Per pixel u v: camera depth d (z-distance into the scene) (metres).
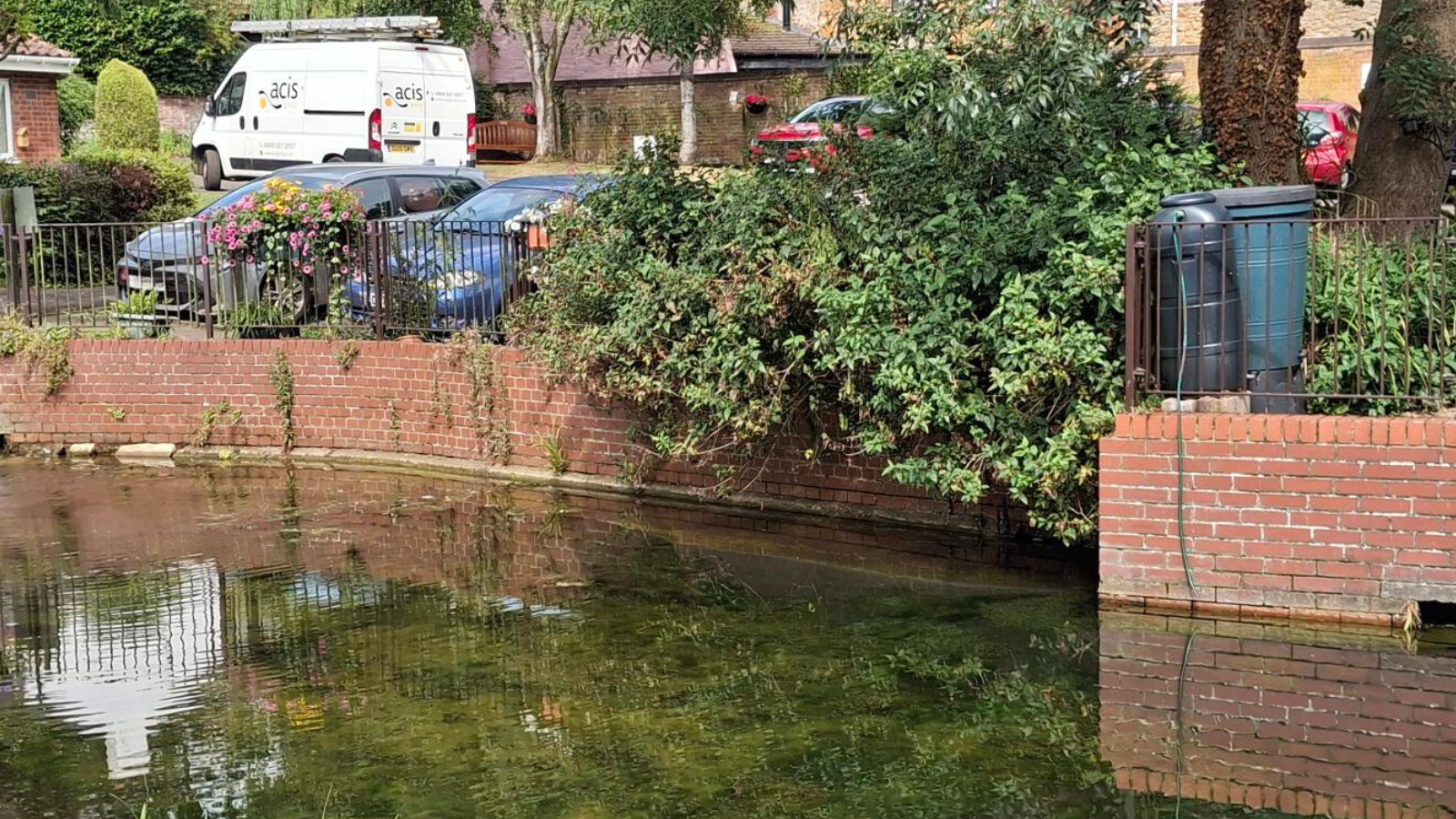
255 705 6.62
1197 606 7.52
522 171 29.42
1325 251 8.30
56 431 12.94
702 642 7.38
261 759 6.00
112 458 12.59
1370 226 9.21
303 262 12.41
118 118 29.02
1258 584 7.38
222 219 12.54
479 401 11.54
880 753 5.95
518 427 11.38
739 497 10.24
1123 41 9.50
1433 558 7.05
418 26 22.86
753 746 6.04
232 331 12.72
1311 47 29.64
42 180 20.20
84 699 6.73
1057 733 6.11
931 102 8.73
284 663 7.18
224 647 7.44
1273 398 7.73
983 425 8.52
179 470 12.01
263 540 9.61
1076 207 8.35
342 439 12.28
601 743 6.10
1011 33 8.71
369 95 22.33
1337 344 7.58
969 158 9.11
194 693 6.80
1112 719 6.24
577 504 10.48
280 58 23.19
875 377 8.46
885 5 9.57
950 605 7.87
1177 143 9.56
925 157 9.22
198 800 5.62
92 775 5.87
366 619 7.88
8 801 5.65
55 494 11.09
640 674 6.93
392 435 12.06
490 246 11.69
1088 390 8.12
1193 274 7.59
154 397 12.73
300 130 23.05
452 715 6.45
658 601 8.11
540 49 32.59
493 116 35.59
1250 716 6.24
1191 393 7.63
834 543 9.23
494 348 11.43
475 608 8.03
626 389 10.03
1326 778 5.61
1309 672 6.71
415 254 12.02
